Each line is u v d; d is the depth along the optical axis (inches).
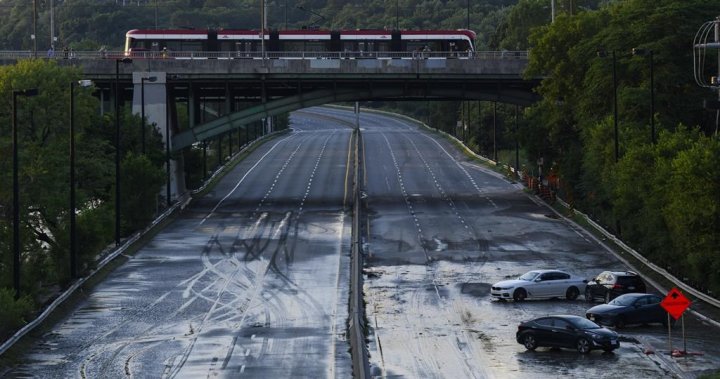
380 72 5526.6
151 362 2635.3
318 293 3513.8
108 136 5260.8
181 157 5974.4
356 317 2925.7
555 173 5703.7
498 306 3302.2
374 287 3612.2
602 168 4579.2
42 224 4133.9
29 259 3609.7
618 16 5019.7
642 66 4709.6
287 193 6205.7
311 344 2807.6
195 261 4148.6
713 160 3149.6
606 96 4968.0
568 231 4763.8
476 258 4163.4
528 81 5748.0
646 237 3907.5
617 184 4126.5
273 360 2635.3
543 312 3203.7
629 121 4648.1
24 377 2496.3
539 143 5816.9
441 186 6402.6
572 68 5378.9
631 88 4628.4
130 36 5954.7
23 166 4060.0
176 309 3297.2
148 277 3838.6
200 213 5467.5
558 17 5516.7
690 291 3427.7
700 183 3144.7
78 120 4591.5
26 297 3058.6
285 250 4370.1
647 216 3789.4
